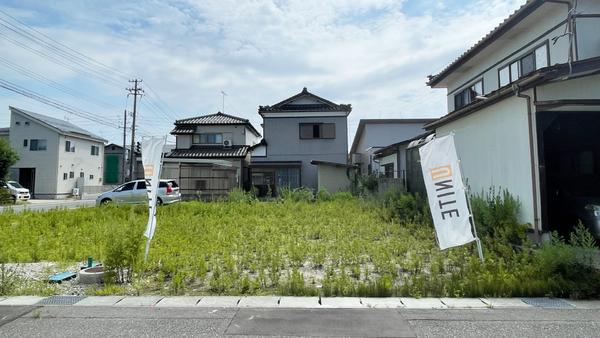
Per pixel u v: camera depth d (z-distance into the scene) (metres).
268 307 4.28
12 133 32.16
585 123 8.18
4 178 24.48
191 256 6.54
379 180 17.06
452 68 13.38
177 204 14.28
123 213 12.23
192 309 4.24
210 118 27.55
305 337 3.46
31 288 5.06
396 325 3.73
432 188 6.14
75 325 3.77
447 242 5.89
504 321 3.82
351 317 3.96
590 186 8.46
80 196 32.44
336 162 23.91
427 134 14.50
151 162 6.45
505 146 8.05
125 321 3.88
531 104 7.15
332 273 5.68
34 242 7.96
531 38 9.75
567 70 6.60
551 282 4.66
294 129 24.25
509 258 5.89
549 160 9.05
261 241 7.96
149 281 5.41
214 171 20.78
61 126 33.69
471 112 9.38
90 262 6.16
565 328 3.63
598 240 6.91
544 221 6.85
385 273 5.61
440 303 4.39
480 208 7.85
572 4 8.30
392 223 9.64
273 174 23.94
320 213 12.11
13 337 3.48
